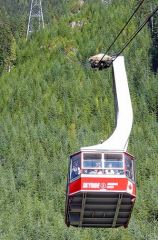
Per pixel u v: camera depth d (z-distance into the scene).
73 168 86.88
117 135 90.25
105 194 84.25
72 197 85.25
